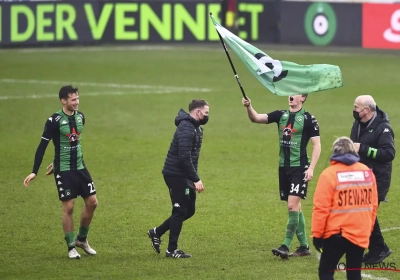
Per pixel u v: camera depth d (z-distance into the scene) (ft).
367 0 485.56
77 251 122.62
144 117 262.47
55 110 274.77
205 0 464.65
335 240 89.81
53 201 156.66
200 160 197.36
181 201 118.21
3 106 281.54
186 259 117.29
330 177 89.25
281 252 115.14
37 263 115.24
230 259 117.29
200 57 436.76
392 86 331.57
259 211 148.05
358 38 452.76
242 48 119.55
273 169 187.21
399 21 442.50
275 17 463.83
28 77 356.79
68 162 117.29
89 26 463.42
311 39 460.55
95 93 313.32
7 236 130.82
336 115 264.52
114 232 133.69
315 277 107.55
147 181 174.19
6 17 449.06
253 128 244.22
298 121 116.98
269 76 117.91
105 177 177.88
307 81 117.08
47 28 456.86
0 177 177.88
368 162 115.14
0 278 107.24
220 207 151.23
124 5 463.83
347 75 366.02
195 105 117.39
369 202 90.38
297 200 116.26
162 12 465.88
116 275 108.78
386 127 114.62
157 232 119.85
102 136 229.66
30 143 218.79
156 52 458.09
